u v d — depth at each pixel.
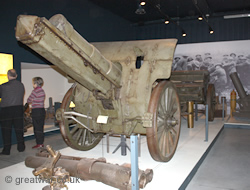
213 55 8.49
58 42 1.96
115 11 5.89
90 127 3.10
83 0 5.24
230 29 8.26
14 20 4.03
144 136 4.44
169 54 2.81
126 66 2.93
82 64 2.26
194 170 3.16
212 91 6.55
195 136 4.76
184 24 8.59
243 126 6.29
